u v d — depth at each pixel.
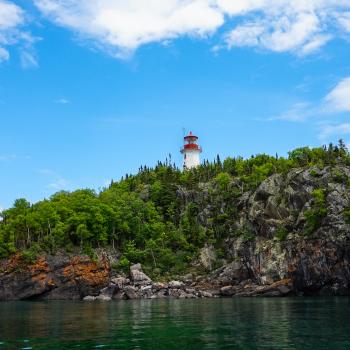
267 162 167.62
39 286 121.44
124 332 42.78
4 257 127.94
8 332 44.44
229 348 33.03
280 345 33.91
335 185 123.06
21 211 150.62
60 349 33.75
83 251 129.75
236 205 148.38
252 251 125.94
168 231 148.38
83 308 78.31
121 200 152.75
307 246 115.69
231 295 114.31
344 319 51.47
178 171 190.75
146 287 116.19
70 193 163.88
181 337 38.72
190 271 131.00
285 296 111.56
